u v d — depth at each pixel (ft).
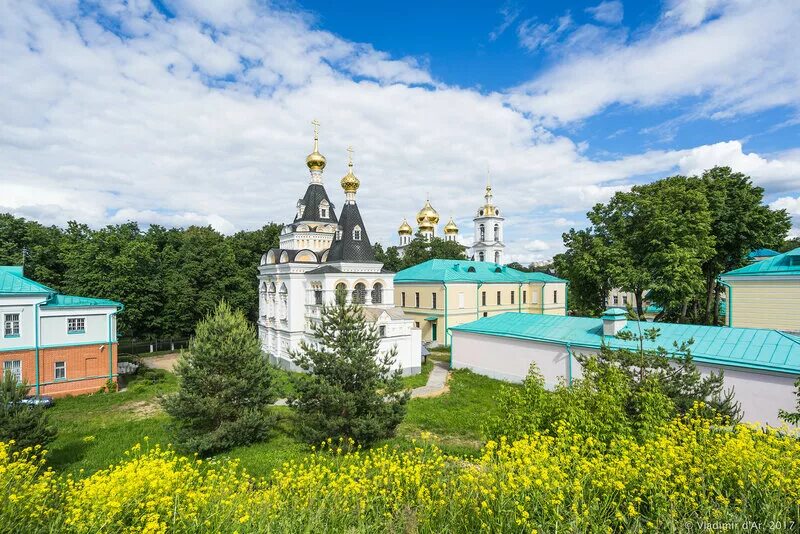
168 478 30.30
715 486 26.53
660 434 33.58
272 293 139.95
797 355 61.82
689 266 111.55
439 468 32.71
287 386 98.22
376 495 29.99
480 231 263.08
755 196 133.08
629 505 24.75
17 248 147.84
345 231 123.13
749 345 67.87
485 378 105.09
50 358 98.73
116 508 26.43
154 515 25.95
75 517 25.98
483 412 76.95
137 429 73.92
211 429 62.59
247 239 197.98
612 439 33.50
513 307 183.21
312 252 132.05
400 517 26.89
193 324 157.38
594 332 89.25
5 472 30.48
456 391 93.76
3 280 96.07
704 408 40.83
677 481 25.72
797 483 24.52
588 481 27.84
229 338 63.00
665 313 143.02
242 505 28.86
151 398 97.91
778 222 135.64
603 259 124.88
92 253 140.15
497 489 26.32
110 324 106.93
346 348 55.36
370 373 54.70
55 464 57.67
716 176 138.92
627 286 119.14
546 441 31.60
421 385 100.83
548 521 24.27
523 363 98.22
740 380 65.21
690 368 44.62
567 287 198.90
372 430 52.54
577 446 31.09
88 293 136.98
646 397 37.04
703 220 116.98
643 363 42.39
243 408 63.52
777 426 61.11
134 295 141.28
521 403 39.70
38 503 28.84
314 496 29.04
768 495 24.29
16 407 51.72
